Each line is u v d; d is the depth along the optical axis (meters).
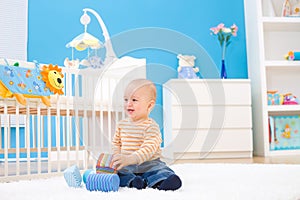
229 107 3.53
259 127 3.72
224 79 3.54
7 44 3.88
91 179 1.44
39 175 2.21
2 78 2.02
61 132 3.49
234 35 3.86
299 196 1.28
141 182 1.44
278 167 2.26
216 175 1.89
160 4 4.02
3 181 2.05
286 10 3.84
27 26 3.86
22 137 3.70
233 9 4.06
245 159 3.27
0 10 3.89
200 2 4.05
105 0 3.95
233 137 3.51
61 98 2.37
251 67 3.91
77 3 3.91
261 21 3.72
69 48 3.87
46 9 3.88
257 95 3.77
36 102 2.23
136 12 3.98
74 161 3.38
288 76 4.01
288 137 3.72
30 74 2.15
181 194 1.30
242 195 1.26
